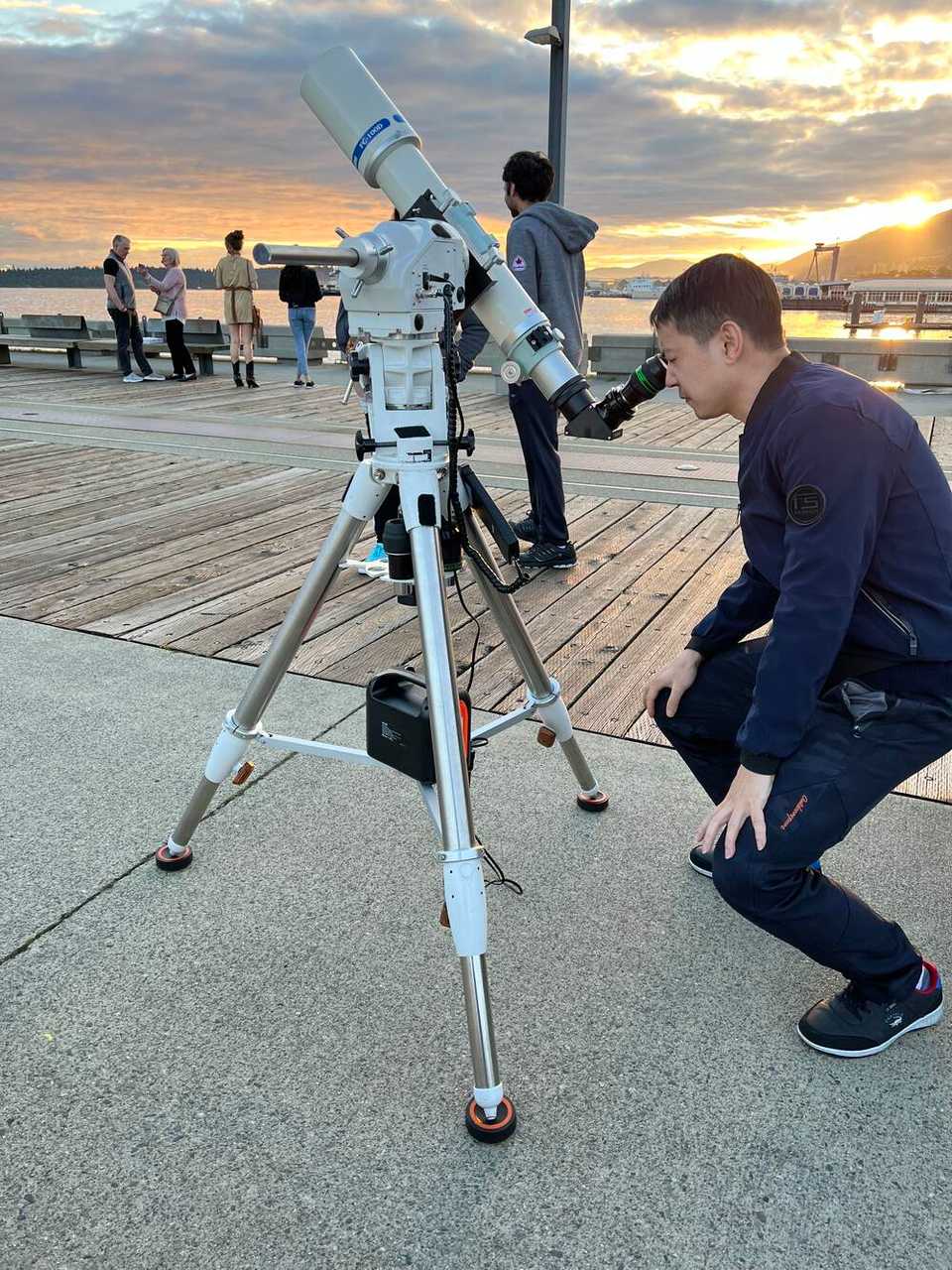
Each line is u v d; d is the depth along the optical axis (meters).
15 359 13.66
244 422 7.99
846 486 1.31
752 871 1.45
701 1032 1.62
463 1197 1.31
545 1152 1.38
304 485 5.74
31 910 1.91
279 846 2.14
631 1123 1.43
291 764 2.50
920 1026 1.62
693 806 2.34
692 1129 1.42
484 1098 1.38
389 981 1.73
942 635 1.42
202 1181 1.32
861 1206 1.30
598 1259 1.22
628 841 2.19
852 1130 1.43
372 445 1.55
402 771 1.67
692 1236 1.25
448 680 1.46
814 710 1.45
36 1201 1.29
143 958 1.77
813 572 1.33
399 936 1.85
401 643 3.30
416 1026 1.62
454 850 1.41
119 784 2.39
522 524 4.34
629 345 10.04
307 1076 1.51
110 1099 1.46
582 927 1.89
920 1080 1.53
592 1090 1.50
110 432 7.54
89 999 1.67
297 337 10.13
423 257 1.44
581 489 5.59
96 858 2.08
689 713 1.90
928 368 9.49
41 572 4.07
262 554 4.36
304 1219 1.27
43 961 1.76
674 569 4.09
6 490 5.58
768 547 1.51
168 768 2.47
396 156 1.64
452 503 1.57
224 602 3.71
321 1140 1.39
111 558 4.29
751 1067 1.55
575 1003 1.68
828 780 1.44
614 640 3.32
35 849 2.11
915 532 1.38
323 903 1.95
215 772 1.91
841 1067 1.55
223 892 1.98
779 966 1.79
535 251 3.85
